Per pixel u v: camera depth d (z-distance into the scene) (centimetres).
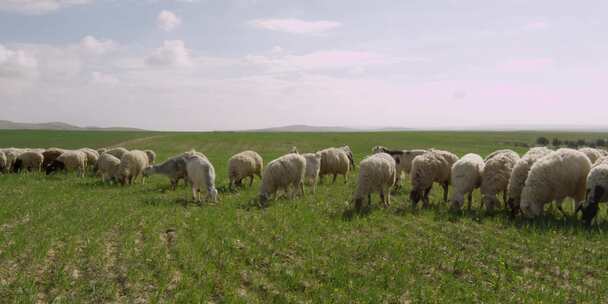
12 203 1750
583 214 1409
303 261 1070
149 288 908
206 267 1007
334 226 1402
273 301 852
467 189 1659
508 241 1234
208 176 1856
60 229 1334
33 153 2972
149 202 1816
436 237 1260
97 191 2128
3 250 1137
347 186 2330
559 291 882
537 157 1628
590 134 14438
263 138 9106
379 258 1084
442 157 1794
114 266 1034
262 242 1231
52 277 954
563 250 1129
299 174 1933
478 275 975
